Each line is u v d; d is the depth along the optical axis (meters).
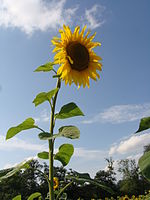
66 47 1.04
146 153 0.51
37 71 0.99
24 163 0.89
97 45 1.10
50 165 0.90
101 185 0.84
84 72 1.06
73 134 0.76
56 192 1.48
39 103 0.94
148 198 0.60
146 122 0.55
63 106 0.92
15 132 0.95
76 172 0.92
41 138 0.78
